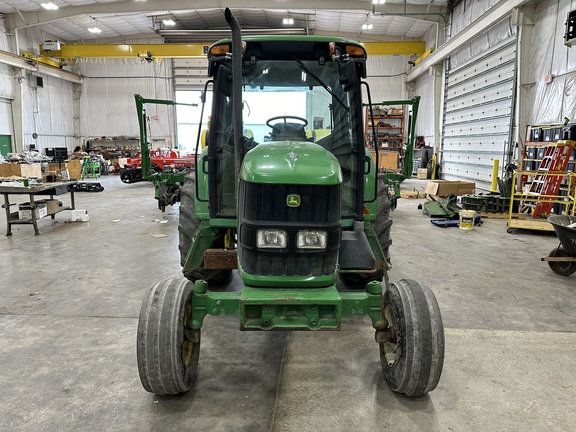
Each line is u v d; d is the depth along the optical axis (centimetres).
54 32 1773
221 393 225
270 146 242
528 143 766
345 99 303
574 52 713
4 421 201
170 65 1911
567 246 400
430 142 1534
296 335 294
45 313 329
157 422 200
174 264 458
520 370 249
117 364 254
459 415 207
